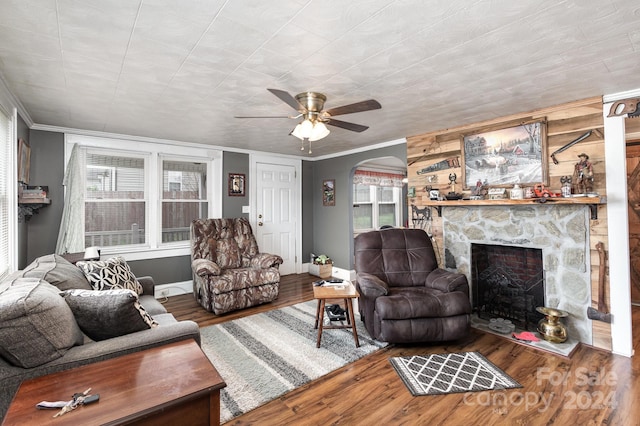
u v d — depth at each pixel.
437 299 2.76
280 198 5.60
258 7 1.43
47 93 2.53
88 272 2.41
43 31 1.63
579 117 2.77
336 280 3.25
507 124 3.22
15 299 1.31
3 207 2.54
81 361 1.38
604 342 2.69
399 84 2.37
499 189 3.23
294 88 2.43
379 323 2.76
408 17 1.52
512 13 1.49
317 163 5.96
